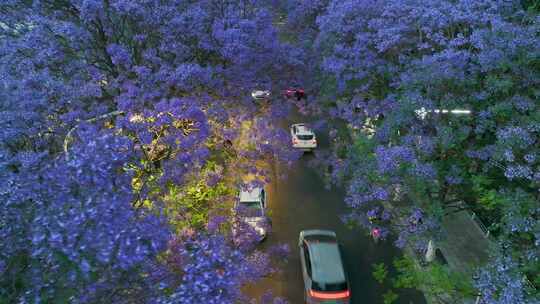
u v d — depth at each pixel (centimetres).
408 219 1228
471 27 1413
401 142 1197
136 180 1075
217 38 1407
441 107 1150
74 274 609
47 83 1123
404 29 1441
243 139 1566
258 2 1697
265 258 1104
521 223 823
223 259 673
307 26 2123
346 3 1595
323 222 1789
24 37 1248
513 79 1142
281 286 1451
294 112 2766
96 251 603
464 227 1717
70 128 1136
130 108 1180
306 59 1823
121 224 633
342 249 1633
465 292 965
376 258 1585
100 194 647
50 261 613
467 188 1233
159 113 1160
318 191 2003
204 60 1552
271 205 1898
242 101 1561
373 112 1466
